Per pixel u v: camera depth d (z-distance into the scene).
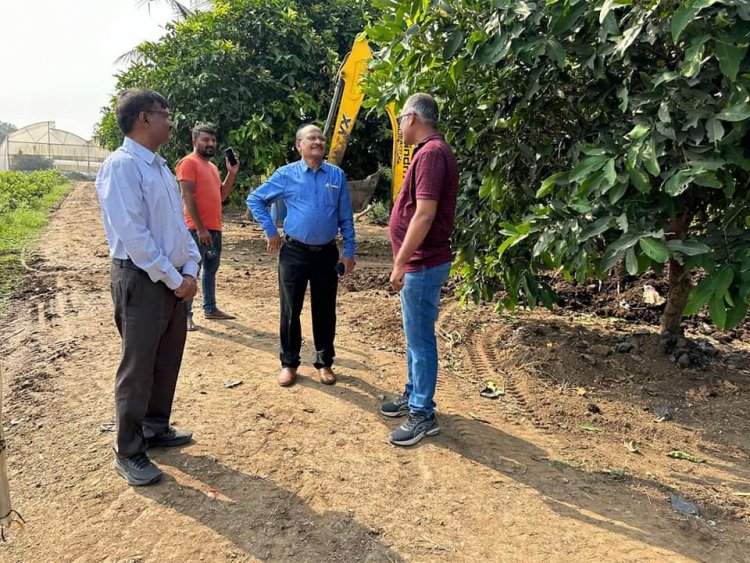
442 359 4.98
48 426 3.75
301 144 4.09
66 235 11.64
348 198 4.28
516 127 4.32
